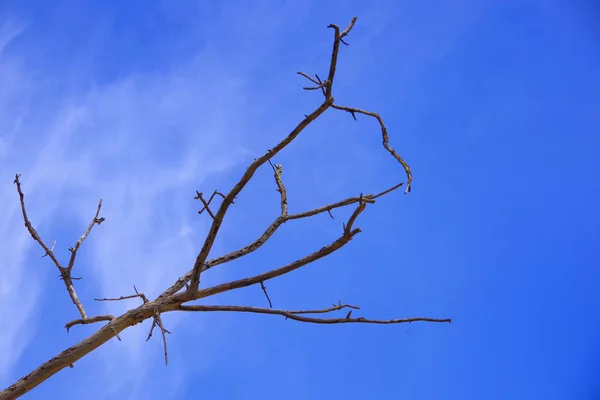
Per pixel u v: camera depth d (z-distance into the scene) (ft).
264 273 17.84
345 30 16.10
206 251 17.02
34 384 16.53
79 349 17.02
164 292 18.48
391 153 17.26
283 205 20.39
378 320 17.47
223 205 16.48
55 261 20.29
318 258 17.70
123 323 17.40
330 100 16.19
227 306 17.80
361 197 16.71
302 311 17.95
